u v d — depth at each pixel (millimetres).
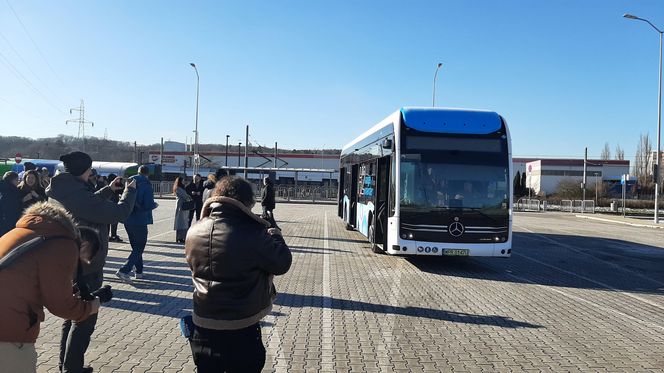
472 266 12055
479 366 5230
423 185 10992
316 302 7859
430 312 7418
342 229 20078
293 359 5285
